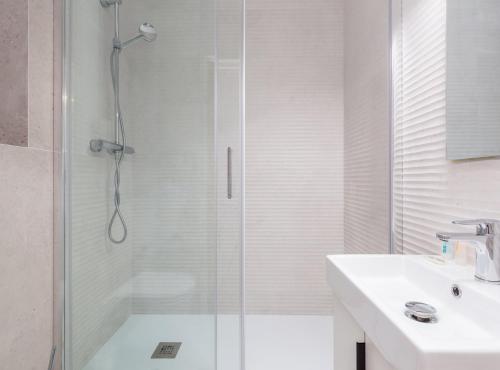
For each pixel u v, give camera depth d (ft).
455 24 3.58
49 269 4.71
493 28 3.05
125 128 5.18
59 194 4.83
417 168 4.55
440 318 2.60
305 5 8.34
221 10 5.24
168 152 5.18
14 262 4.01
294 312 8.38
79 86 5.06
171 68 5.16
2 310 3.82
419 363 1.67
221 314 5.23
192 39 5.17
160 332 5.14
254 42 8.41
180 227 5.17
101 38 5.12
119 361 5.11
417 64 4.54
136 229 5.18
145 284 5.16
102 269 5.11
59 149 4.85
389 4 5.25
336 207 8.32
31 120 4.37
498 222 2.71
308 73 8.34
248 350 6.76
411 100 4.71
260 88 8.41
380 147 5.79
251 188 8.45
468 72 3.41
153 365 5.09
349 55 7.76
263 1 8.39
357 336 2.95
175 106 5.17
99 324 5.11
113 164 5.17
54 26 4.87
